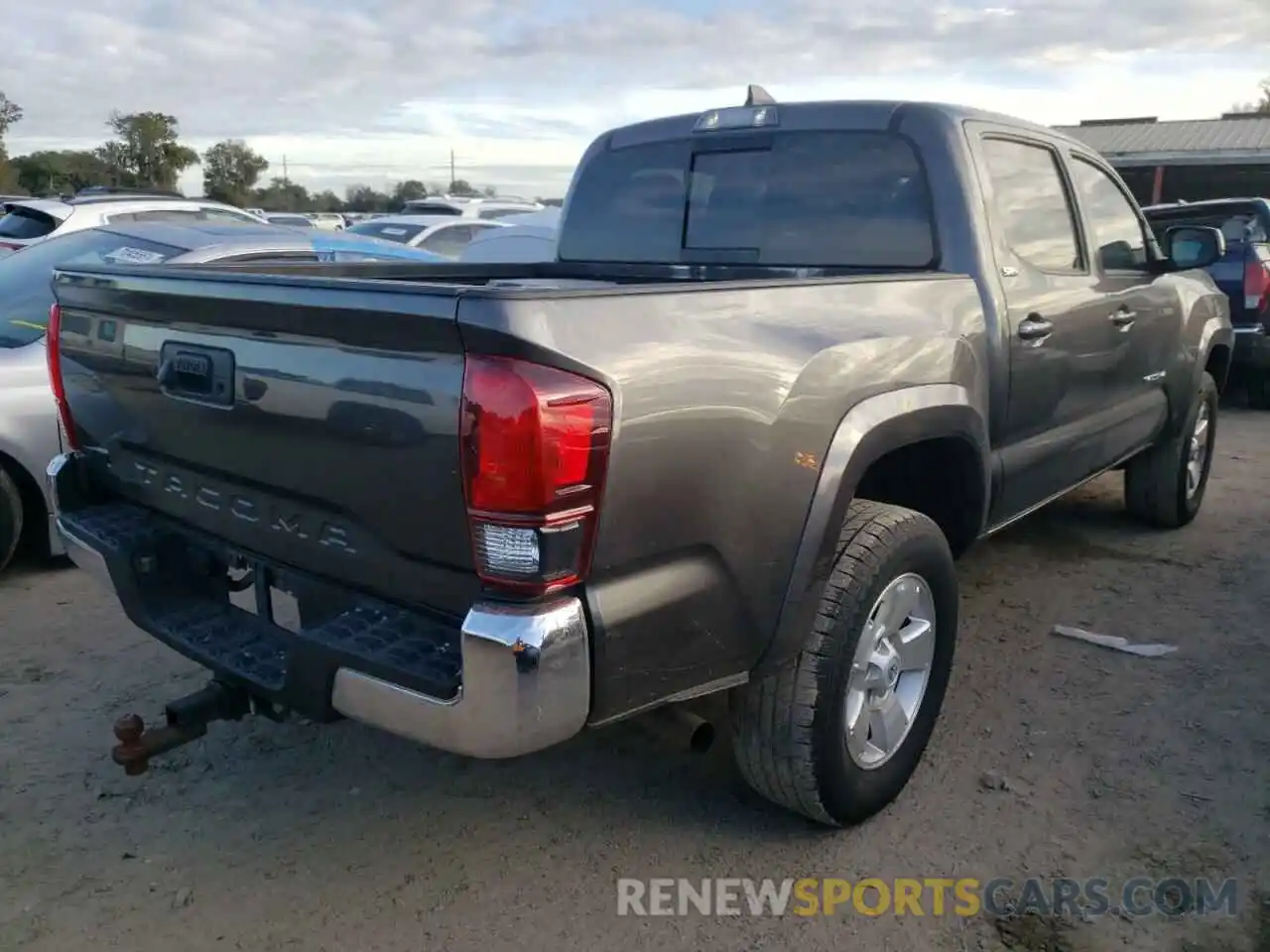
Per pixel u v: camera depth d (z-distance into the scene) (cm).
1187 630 468
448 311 217
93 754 368
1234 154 2466
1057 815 329
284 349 253
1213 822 324
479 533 222
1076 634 461
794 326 282
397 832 325
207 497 293
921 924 282
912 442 321
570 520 221
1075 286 430
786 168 412
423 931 281
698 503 249
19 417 510
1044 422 420
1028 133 425
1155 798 337
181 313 279
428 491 230
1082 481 479
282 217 2261
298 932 281
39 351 529
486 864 309
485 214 1748
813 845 316
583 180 481
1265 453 825
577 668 228
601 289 237
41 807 336
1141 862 306
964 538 379
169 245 634
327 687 248
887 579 304
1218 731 379
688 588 251
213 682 294
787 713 291
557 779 354
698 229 441
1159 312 514
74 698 407
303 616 278
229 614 302
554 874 304
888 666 320
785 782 300
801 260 410
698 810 335
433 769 362
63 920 285
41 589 518
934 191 378
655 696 250
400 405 230
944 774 353
